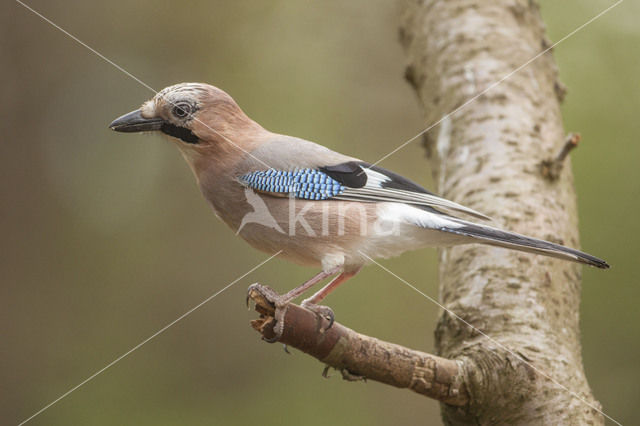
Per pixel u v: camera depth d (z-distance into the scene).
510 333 6.03
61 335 13.97
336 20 13.91
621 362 11.28
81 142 14.98
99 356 13.65
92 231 14.77
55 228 14.75
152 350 13.76
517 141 7.69
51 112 14.95
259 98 13.90
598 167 11.19
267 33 14.15
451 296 6.65
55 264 14.55
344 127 13.73
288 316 5.37
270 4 14.20
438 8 9.25
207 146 6.90
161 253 14.62
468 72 8.42
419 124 13.73
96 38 14.84
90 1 14.85
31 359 13.70
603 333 11.25
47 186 14.89
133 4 14.70
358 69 13.84
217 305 14.15
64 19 14.88
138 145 15.04
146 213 14.89
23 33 14.83
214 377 13.38
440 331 6.32
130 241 14.71
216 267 14.45
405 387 5.57
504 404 5.57
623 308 11.07
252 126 7.13
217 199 6.97
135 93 14.75
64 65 14.94
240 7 14.30
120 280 14.41
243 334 13.90
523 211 7.07
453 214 7.16
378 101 13.79
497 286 6.41
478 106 8.05
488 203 7.20
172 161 15.04
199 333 13.92
